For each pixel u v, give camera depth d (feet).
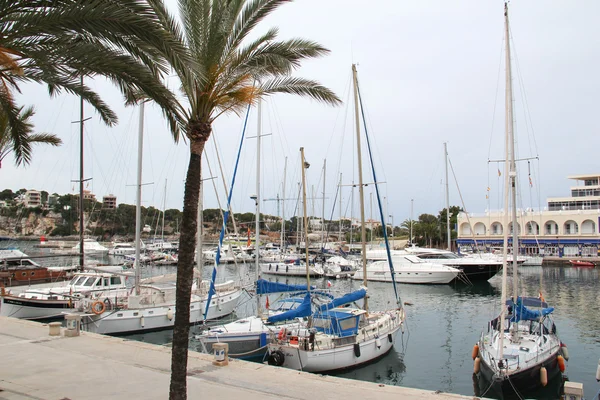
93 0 23.22
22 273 97.14
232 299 88.33
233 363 40.09
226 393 31.86
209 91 27.50
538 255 217.97
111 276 84.48
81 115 104.12
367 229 260.83
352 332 57.72
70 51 26.23
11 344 46.70
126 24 22.76
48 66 26.37
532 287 139.44
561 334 75.61
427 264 148.25
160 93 27.55
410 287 140.77
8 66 26.78
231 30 29.12
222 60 29.01
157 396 30.86
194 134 26.94
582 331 77.87
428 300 117.39
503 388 46.16
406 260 153.58
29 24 23.57
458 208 333.01
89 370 37.27
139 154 80.84
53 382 33.73
